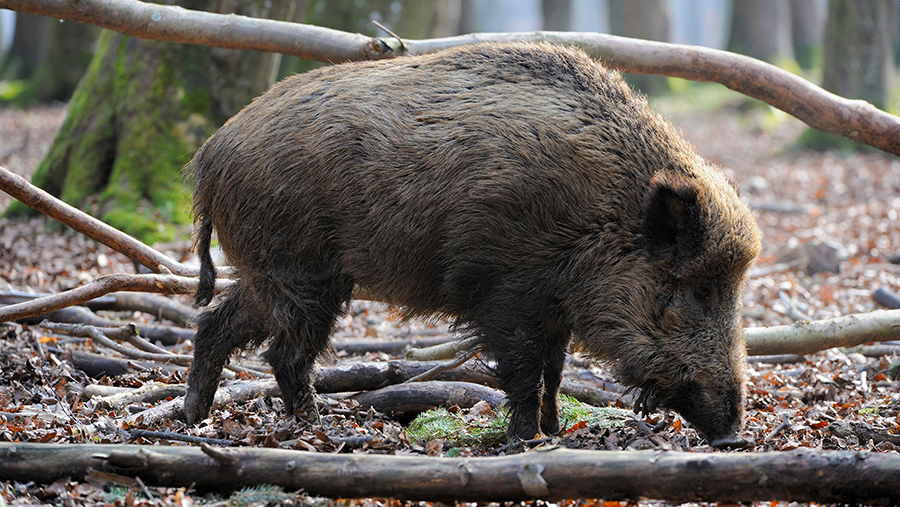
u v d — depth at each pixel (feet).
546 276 28.94
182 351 42.68
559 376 32.12
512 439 29.89
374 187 29.96
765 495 20.29
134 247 34.14
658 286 28.63
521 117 29.09
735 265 28.25
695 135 147.43
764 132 148.15
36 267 55.42
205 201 33.22
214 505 22.40
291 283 31.89
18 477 23.11
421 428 31.86
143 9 38.81
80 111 67.72
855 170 108.78
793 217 84.94
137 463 23.03
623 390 38.22
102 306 47.55
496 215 28.68
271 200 31.09
